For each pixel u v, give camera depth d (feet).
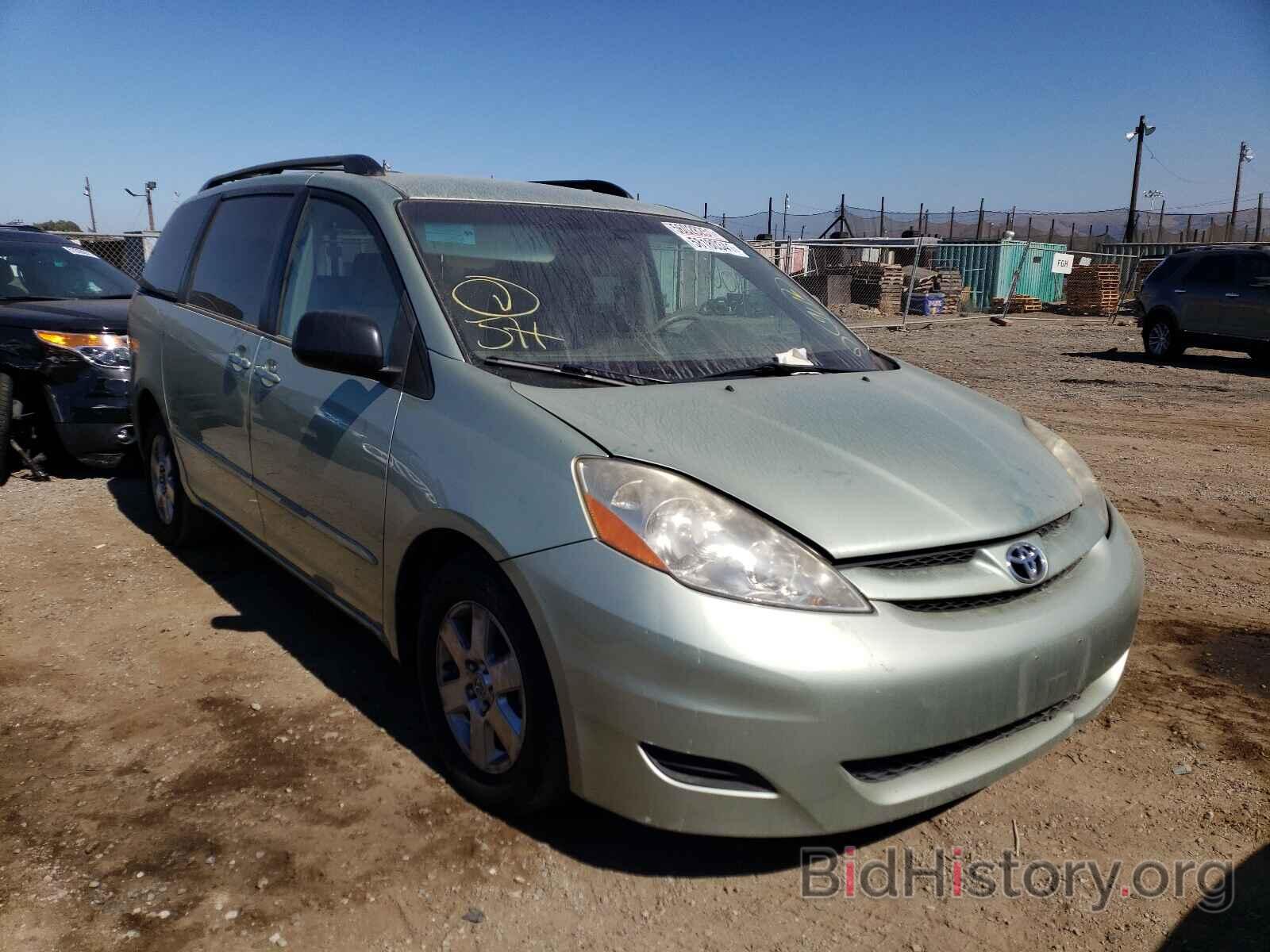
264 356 11.83
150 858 8.12
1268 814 9.05
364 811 8.82
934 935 7.52
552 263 10.63
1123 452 25.36
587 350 9.74
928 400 10.44
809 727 6.89
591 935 7.41
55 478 20.65
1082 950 7.39
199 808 8.82
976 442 9.46
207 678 11.44
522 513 7.77
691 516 7.32
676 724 7.00
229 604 13.73
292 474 10.98
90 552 15.81
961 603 7.65
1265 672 11.95
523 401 8.48
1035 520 8.38
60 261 23.17
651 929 7.50
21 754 9.71
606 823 8.76
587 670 7.30
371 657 12.07
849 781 7.13
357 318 9.36
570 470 7.72
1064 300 106.83
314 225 11.78
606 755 7.38
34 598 13.80
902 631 7.18
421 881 7.92
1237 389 37.63
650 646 6.99
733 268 12.35
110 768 9.48
